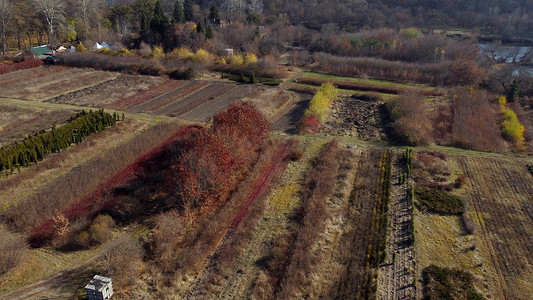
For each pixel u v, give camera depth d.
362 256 25.80
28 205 28.83
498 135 44.66
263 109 52.09
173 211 28.14
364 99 58.03
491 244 27.23
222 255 25.11
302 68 76.62
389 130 46.56
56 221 25.81
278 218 29.34
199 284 23.11
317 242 26.70
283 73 70.12
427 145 42.41
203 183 29.44
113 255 23.62
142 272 23.45
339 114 52.03
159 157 36.66
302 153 39.31
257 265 24.69
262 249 26.11
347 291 22.97
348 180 34.69
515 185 34.44
